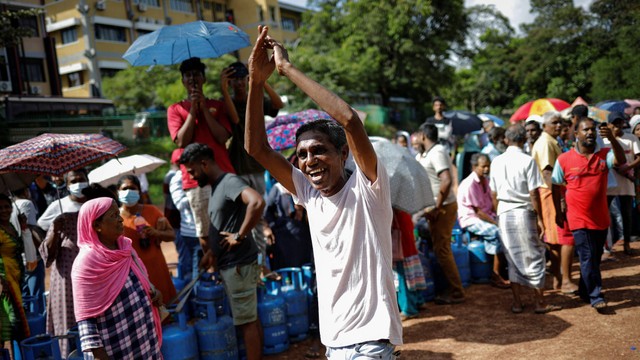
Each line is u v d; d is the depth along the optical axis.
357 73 34.19
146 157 7.29
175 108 5.66
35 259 5.90
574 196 5.41
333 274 2.45
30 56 29.42
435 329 5.43
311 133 2.43
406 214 5.74
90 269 3.11
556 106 11.39
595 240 5.39
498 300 6.19
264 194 6.15
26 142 4.24
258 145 2.58
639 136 7.84
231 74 5.63
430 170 6.40
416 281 5.76
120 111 28.45
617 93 22.44
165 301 5.41
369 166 2.33
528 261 5.50
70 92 34.72
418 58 36.50
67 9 33.50
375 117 35.50
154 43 5.06
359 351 2.36
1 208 5.10
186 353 4.54
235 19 44.94
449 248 6.20
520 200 5.53
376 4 36.03
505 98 56.94
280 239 6.54
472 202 7.02
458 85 50.88
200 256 6.44
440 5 36.44
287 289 5.51
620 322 5.03
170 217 7.58
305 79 2.32
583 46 41.22
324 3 38.62
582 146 5.35
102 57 34.31
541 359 4.44
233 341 4.79
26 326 4.93
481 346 4.87
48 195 8.62
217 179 4.61
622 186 7.34
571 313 5.43
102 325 3.16
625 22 23.86
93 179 6.53
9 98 22.64
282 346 5.22
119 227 3.33
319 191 2.54
